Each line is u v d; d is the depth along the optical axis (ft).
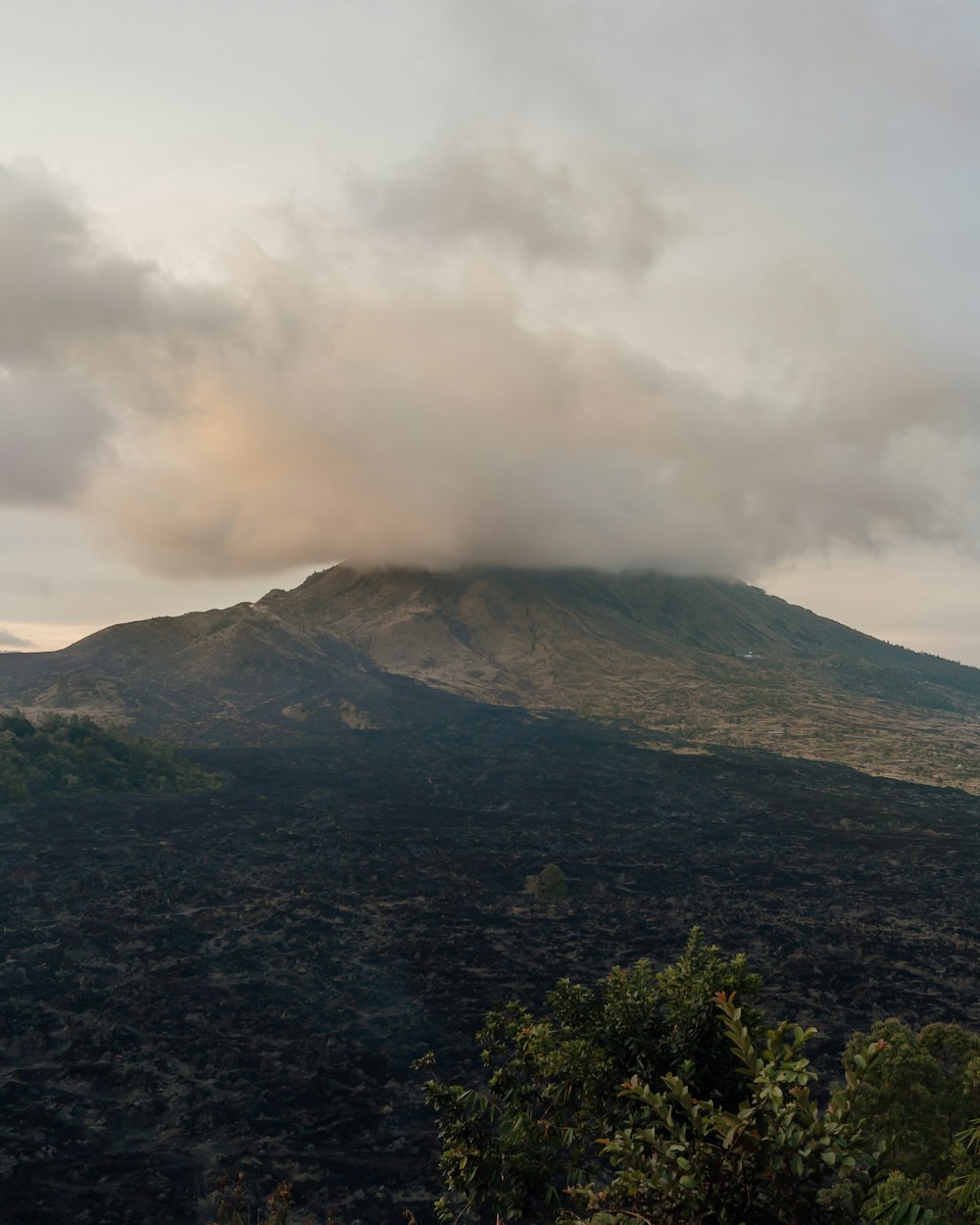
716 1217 36.19
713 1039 57.82
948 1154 128.26
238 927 393.29
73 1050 265.13
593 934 404.57
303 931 389.60
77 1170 204.44
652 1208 37.37
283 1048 274.16
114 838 545.85
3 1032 275.18
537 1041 62.39
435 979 336.08
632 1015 59.93
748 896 476.95
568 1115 60.44
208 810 645.10
